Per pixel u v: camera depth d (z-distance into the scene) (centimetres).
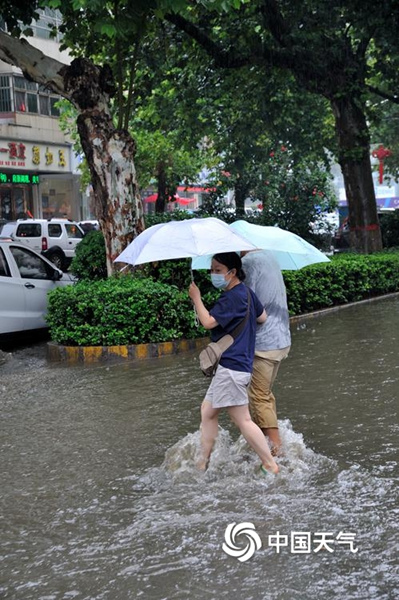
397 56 2092
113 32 1195
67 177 4200
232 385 582
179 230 583
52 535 500
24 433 743
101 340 1139
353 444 673
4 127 3625
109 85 1302
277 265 636
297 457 629
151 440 702
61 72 1294
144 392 896
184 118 2461
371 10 1895
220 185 2458
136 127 2667
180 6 1197
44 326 1352
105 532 501
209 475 600
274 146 2561
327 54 2053
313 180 2366
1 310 1286
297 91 2331
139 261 572
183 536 490
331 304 1692
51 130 3912
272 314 627
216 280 586
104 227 1312
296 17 1955
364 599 407
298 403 824
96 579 439
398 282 2003
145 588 427
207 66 2169
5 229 3103
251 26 1931
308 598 409
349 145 2223
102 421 775
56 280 1375
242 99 2331
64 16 1594
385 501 538
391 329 1335
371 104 2884
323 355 1098
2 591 428
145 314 1136
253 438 588
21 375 1037
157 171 3033
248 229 636
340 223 3625
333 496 550
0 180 3709
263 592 417
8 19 1517
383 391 864
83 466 636
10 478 614
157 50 2027
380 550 462
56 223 3116
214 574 439
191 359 1097
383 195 6397
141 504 547
